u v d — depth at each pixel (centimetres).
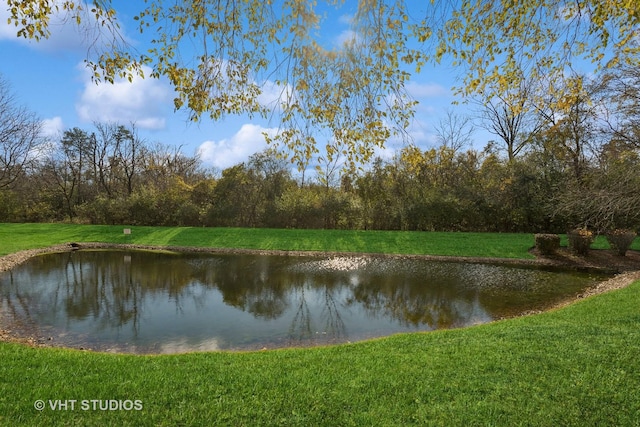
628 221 1481
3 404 328
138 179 3288
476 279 1139
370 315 793
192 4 365
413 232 1942
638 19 357
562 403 345
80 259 1502
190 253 1656
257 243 1808
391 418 324
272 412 330
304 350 516
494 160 2128
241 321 751
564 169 1805
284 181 2467
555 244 1471
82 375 400
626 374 395
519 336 529
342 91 398
